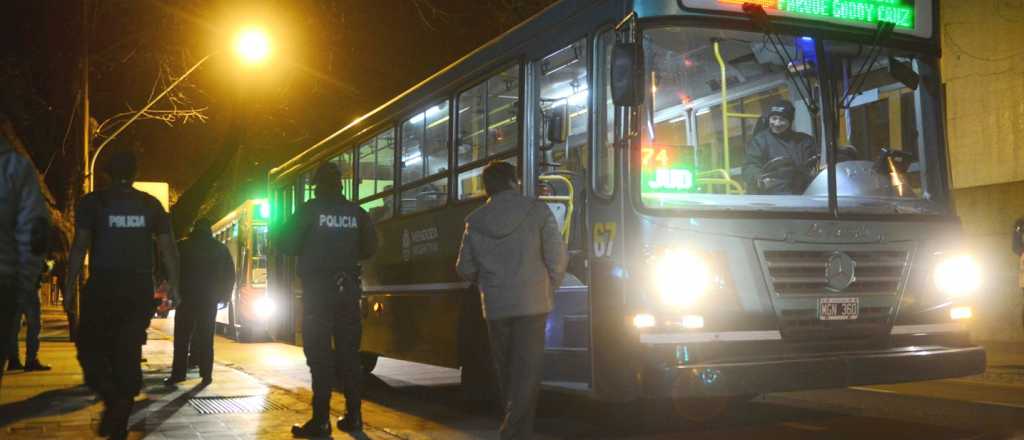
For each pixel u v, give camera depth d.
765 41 7.59
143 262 7.08
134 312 7.06
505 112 8.92
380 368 14.93
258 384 11.59
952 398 10.35
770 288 7.13
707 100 7.71
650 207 7.11
